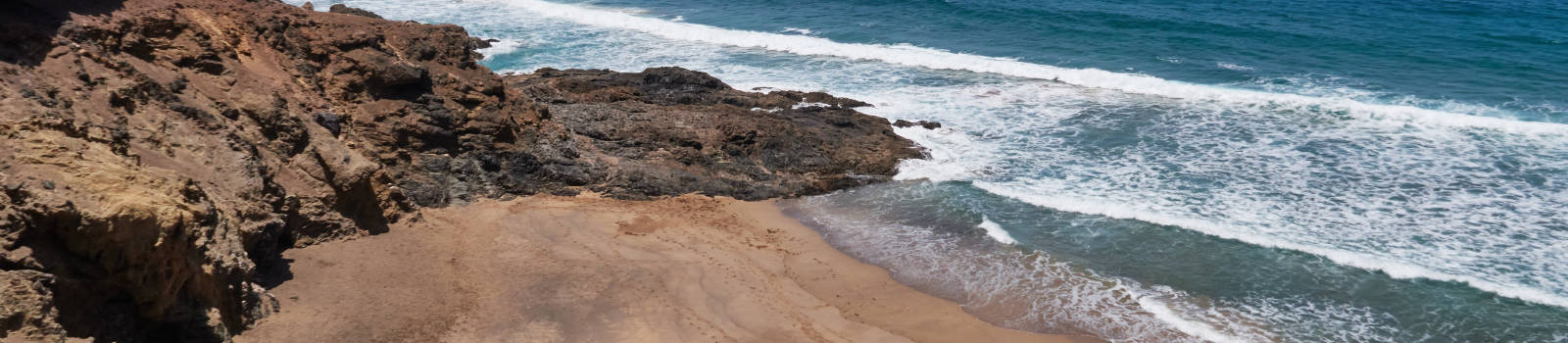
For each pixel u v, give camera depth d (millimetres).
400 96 27094
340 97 26266
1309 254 23453
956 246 24703
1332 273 22484
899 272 23203
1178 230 25141
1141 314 20844
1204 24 53250
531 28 57125
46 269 12727
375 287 19203
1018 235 25250
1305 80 40656
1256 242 24188
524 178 27281
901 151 31750
